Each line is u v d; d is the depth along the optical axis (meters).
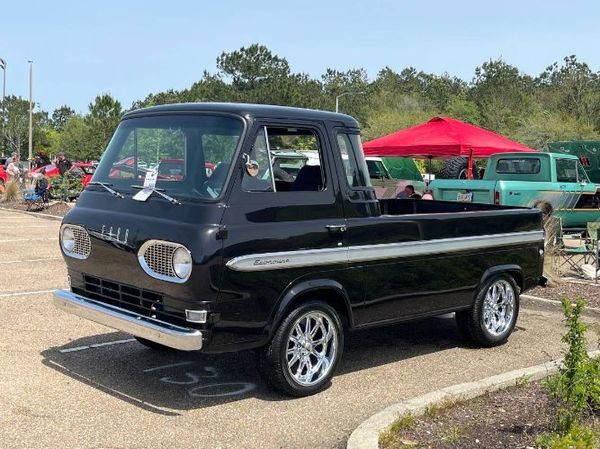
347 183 6.00
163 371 6.29
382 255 6.16
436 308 6.80
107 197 5.98
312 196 5.73
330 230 5.77
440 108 73.94
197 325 5.16
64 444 4.68
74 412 5.25
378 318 6.28
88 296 6.09
